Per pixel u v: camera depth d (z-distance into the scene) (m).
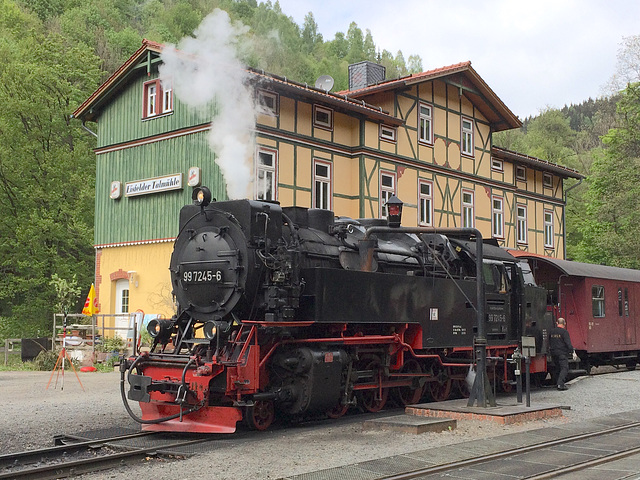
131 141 21.45
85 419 10.25
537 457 7.55
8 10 47.47
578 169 54.25
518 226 30.16
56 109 28.98
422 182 24.14
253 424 9.46
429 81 24.73
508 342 14.14
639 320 21.61
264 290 9.53
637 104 34.25
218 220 9.78
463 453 7.64
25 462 7.49
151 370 9.42
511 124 27.67
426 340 12.02
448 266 13.16
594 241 36.31
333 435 8.94
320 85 23.36
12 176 28.52
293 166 19.94
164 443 8.42
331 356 9.86
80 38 48.31
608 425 9.91
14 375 17.28
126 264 21.50
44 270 28.38
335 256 10.96
